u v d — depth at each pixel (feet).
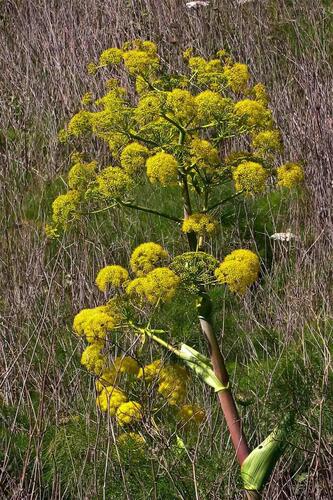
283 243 18.84
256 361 14.05
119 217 20.15
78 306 16.72
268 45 26.20
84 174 10.16
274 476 11.55
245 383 13.42
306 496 11.19
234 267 8.97
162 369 11.43
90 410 12.91
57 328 15.03
